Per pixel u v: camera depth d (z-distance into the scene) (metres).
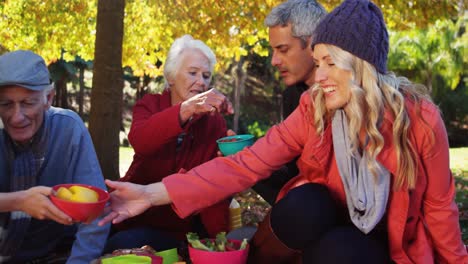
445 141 2.32
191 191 2.49
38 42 10.59
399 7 9.20
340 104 2.29
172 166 3.25
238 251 2.49
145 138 2.97
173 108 2.91
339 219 2.50
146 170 3.26
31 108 2.45
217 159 2.56
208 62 3.31
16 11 10.19
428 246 2.41
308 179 2.57
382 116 2.24
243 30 9.66
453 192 2.40
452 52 29.16
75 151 2.76
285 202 2.37
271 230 2.42
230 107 2.89
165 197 2.49
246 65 29.64
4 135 2.59
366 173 2.28
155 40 10.11
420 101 2.30
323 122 2.39
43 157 2.68
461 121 32.31
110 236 3.40
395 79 2.29
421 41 29.45
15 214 2.65
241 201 7.75
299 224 2.33
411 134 2.29
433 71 29.72
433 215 2.41
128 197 2.45
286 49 3.15
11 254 2.73
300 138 2.52
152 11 9.86
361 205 2.27
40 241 2.90
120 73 6.28
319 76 2.29
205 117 3.28
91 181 2.77
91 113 6.24
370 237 2.28
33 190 2.21
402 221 2.31
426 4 9.23
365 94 2.21
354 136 2.26
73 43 10.61
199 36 9.65
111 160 6.23
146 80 28.55
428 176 2.35
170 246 3.16
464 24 28.78
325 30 2.26
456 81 29.62
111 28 6.17
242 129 30.48
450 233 2.41
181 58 3.25
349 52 2.21
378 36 2.23
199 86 3.26
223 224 3.26
